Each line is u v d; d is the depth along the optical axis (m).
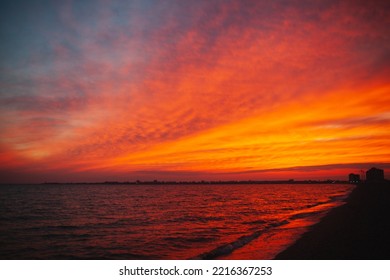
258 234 18.84
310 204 50.25
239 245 15.69
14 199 82.62
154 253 15.78
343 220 22.06
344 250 12.63
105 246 18.11
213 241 18.78
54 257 15.67
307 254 12.54
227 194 109.81
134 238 20.66
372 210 27.48
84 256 15.67
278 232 19.27
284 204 53.12
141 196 99.12
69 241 20.31
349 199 50.03
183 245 17.70
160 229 24.72
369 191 72.69
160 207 50.84
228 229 23.70
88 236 22.27
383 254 11.72
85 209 49.28
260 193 116.31
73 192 140.38
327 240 14.96
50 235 23.19
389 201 37.81
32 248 18.12
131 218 34.28
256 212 38.19
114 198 87.00
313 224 22.09
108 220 32.88
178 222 29.36
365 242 13.78
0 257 15.80
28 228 27.55
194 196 96.19
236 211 40.47
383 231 16.14
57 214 41.09
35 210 48.19
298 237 16.92
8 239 21.48
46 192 138.25
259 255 13.36
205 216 34.50
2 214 41.47
